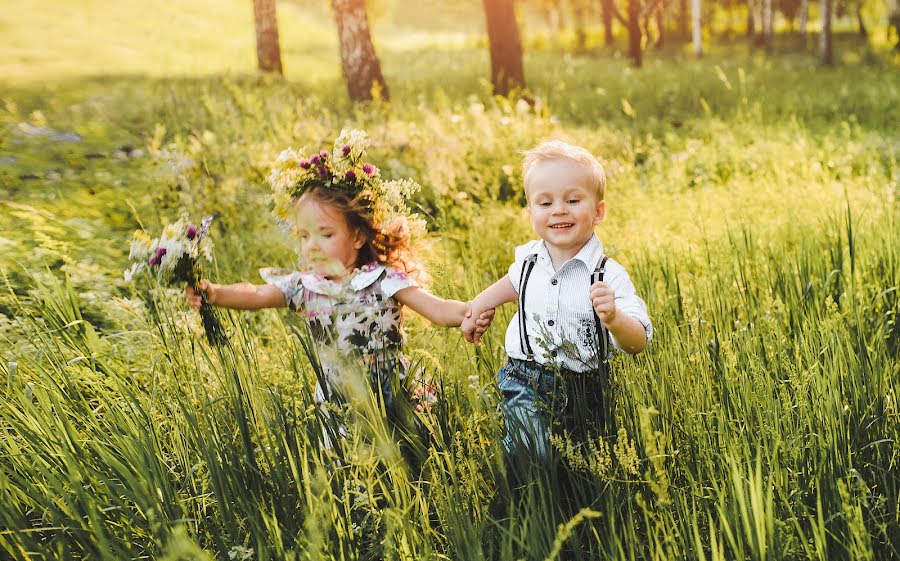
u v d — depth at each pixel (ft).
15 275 15.61
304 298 10.54
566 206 9.77
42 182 24.04
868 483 9.07
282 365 11.48
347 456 8.79
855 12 131.64
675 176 26.89
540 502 8.72
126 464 8.98
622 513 8.68
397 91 52.01
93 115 37.58
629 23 77.92
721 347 10.16
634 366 10.15
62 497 8.39
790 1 148.77
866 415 9.59
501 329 12.57
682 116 43.06
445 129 30.22
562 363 9.95
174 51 79.77
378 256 10.63
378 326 10.30
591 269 9.93
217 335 9.76
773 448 8.48
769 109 42.14
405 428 9.59
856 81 59.26
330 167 10.27
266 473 9.09
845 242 15.87
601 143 30.17
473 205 21.01
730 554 8.04
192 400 9.76
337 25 44.88
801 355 10.57
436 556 7.97
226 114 35.76
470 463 8.63
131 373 11.34
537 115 33.94
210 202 20.79
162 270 9.48
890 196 20.07
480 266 16.84
